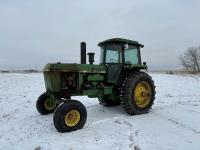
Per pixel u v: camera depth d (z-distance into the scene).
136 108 6.95
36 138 5.25
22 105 8.75
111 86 7.25
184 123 6.01
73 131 5.66
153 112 7.25
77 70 6.40
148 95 7.30
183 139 4.92
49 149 4.62
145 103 7.23
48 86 6.40
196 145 4.59
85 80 6.73
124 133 5.42
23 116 7.18
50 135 5.42
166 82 16.19
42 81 16.45
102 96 8.02
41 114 7.21
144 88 7.32
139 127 5.80
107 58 7.35
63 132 5.57
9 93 11.48
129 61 7.52
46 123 6.35
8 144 4.97
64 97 6.42
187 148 4.46
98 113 7.31
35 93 11.45
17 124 6.34
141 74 7.21
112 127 5.89
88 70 6.64
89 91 6.73
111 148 4.57
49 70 6.16
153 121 6.28
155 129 5.61
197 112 7.10
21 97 10.38
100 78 7.02
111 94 7.57
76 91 6.45
